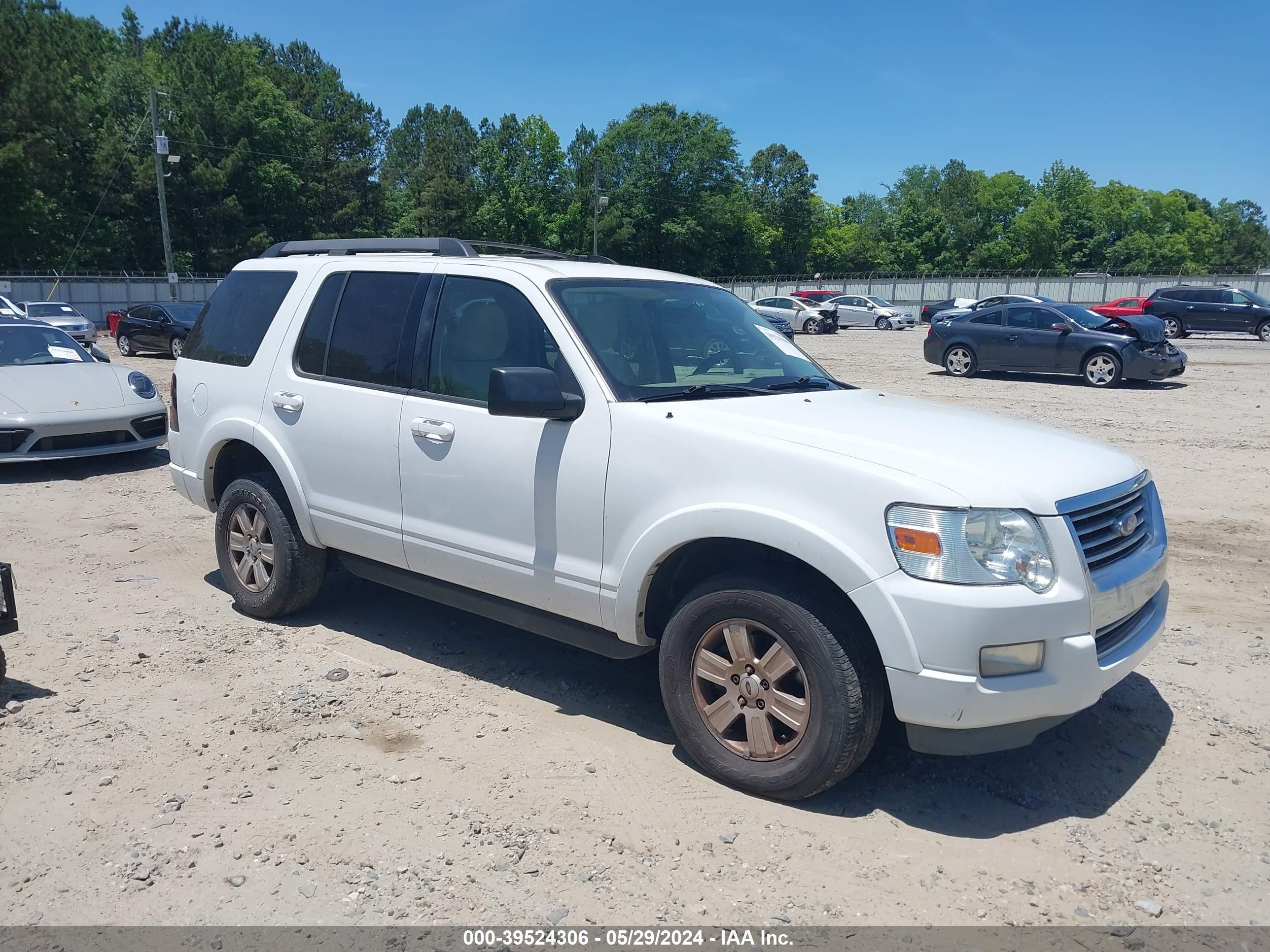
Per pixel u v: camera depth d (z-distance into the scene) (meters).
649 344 4.11
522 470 3.90
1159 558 3.61
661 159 82.94
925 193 116.62
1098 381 17.94
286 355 4.94
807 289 65.00
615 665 4.73
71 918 2.76
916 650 3.03
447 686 4.43
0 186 45.19
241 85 58.81
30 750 3.74
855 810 3.40
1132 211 107.88
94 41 60.81
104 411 9.22
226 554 5.37
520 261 4.37
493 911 2.80
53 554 6.59
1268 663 4.78
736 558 3.66
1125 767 3.72
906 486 3.08
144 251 56.09
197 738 3.86
